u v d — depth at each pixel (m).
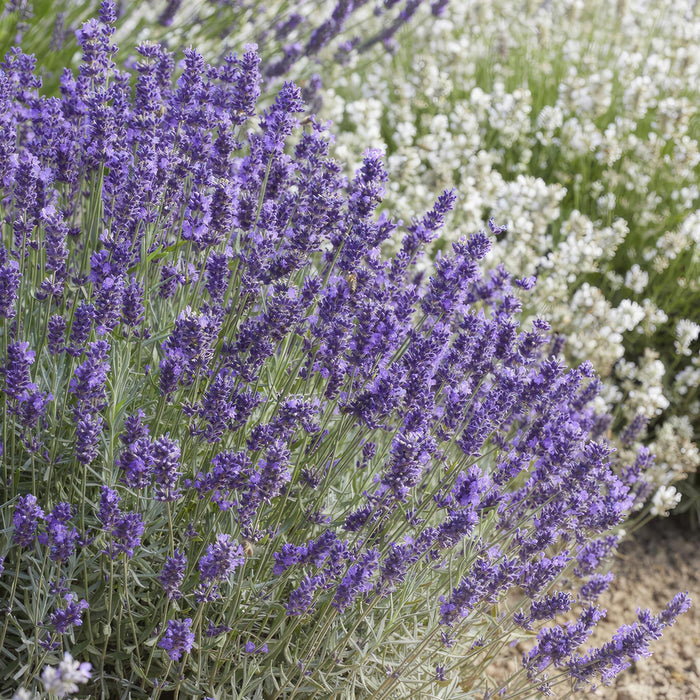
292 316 1.14
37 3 1.61
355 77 2.24
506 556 1.23
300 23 1.92
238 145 1.27
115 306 1.11
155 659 1.14
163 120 1.24
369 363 1.18
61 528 1.05
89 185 1.29
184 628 1.04
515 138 2.04
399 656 1.22
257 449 1.10
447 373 1.23
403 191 2.00
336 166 1.27
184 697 1.15
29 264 1.21
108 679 1.14
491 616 1.29
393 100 2.30
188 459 1.18
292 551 1.10
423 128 2.17
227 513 1.16
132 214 1.17
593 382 1.39
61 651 1.11
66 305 1.22
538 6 2.44
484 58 2.51
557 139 2.08
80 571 1.14
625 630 1.16
